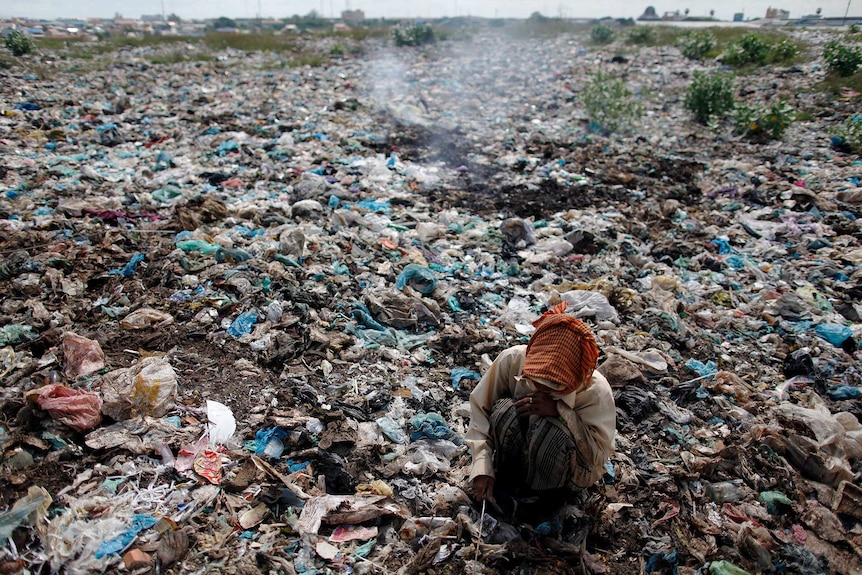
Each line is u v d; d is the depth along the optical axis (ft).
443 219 25.52
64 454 11.27
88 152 31.86
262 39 91.25
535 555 10.13
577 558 10.14
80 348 14.19
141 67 62.13
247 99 47.98
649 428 13.64
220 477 11.20
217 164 30.99
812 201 28.43
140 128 37.29
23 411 11.90
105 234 21.15
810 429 13.58
